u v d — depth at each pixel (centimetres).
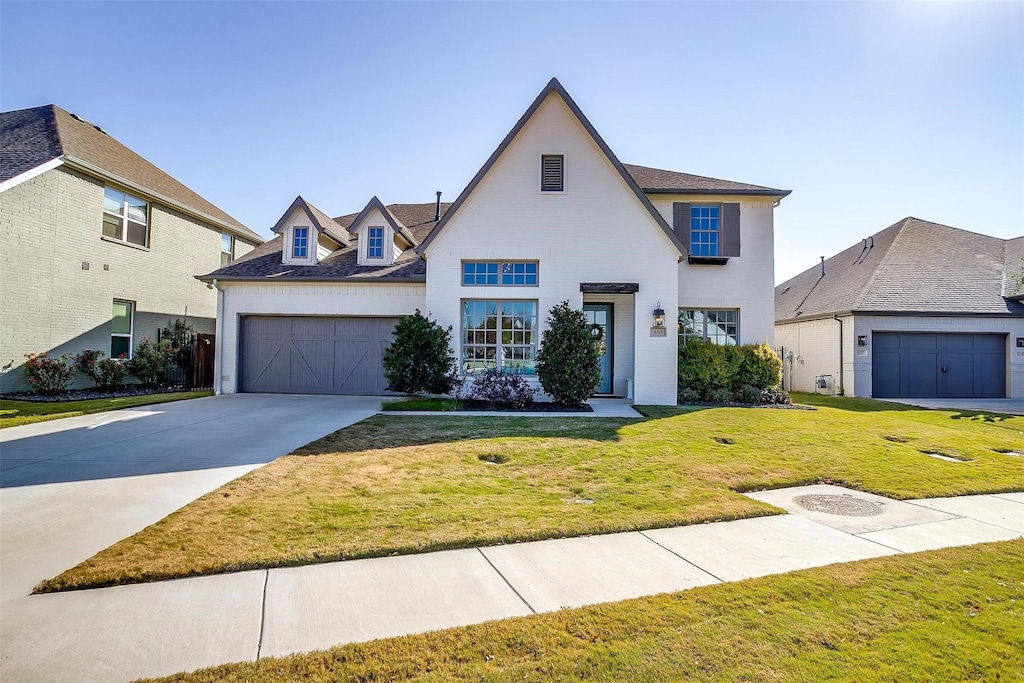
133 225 1658
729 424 977
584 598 341
